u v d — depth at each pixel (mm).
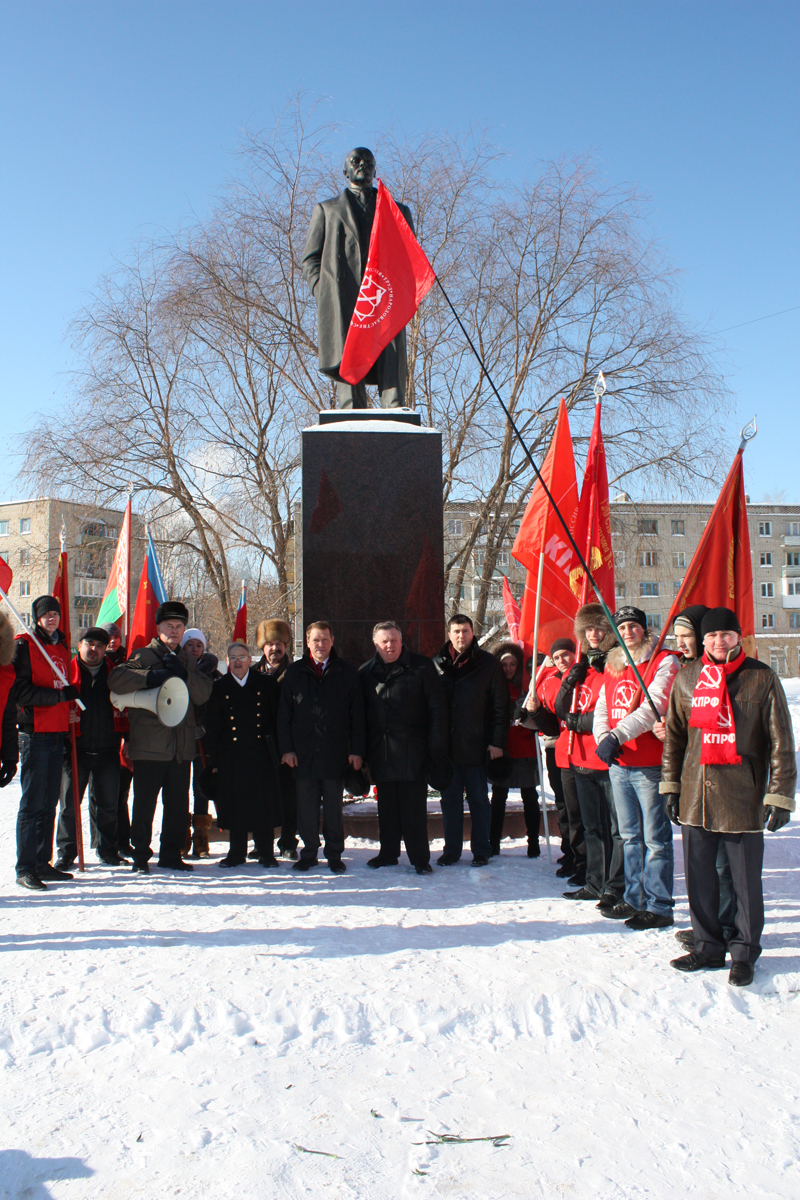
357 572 7086
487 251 16750
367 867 6234
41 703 5723
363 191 8227
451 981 3891
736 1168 2641
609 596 6973
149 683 5996
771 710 4129
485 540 17234
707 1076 3199
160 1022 3551
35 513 18109
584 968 4078
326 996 3723
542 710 6012
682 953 4340
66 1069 3229
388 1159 2668
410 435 7230
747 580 5535
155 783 6195
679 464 16484
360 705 6168
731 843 4164
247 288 17016
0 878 6070
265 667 7082
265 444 17562
